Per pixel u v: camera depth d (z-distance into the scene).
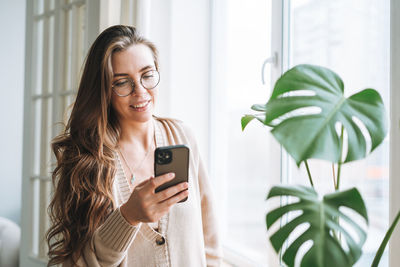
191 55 1.82
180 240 1.05
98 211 0.99
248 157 1.69
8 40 3.00
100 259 0.92
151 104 1.08
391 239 0.86
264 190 1.58
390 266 0.87
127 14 1.53
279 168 1.35
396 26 0.85
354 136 0.54
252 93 1.63
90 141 1.06
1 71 2.97
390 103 0.87
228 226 1.85
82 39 1.65
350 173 1.07
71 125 1.10
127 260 1.01
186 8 1.80
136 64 1.02
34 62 1.81
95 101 1.07
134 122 1.12
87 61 1.08
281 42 1.36
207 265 1.18
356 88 1.07
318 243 0.52
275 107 0.56
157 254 1.02
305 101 0.56
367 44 1.03
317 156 0.51
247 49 1.67
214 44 1.84
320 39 1.20
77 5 1.62
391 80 0.87
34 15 1.80
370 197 1.01
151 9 1.71
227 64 1.83
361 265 1.04
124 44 1.03
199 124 1.84
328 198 0.56
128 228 0.86
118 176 1.07
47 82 1.78
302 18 1.28
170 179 0.81
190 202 1.10
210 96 1.85
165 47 1.75
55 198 1.07
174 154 0.85
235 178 1.79
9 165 3.02
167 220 1.04
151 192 0.81
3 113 2.98
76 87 1.61
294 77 0.58
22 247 1.84
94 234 0.93
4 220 2.35
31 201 1.81
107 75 1.03
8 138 3.01
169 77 1.76
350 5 1.08
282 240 0.53
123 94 1.03
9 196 3.01
